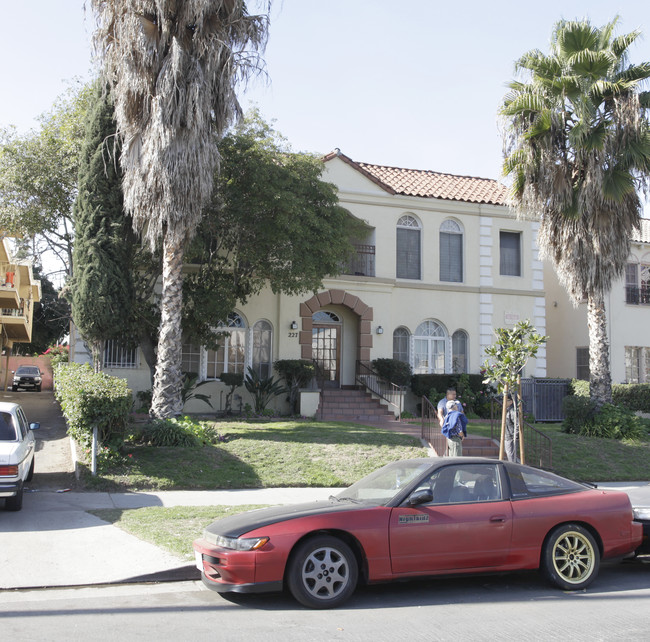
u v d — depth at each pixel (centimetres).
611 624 566
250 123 1831
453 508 657
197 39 1347
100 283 1645
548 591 677
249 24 1410
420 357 2317
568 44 1705
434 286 2327
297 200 1728
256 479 1226
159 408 1416
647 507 808
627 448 1625
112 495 1091
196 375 1938
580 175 1692
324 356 2255
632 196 1694
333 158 2256
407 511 640
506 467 705
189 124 1330
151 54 1320
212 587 618
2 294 2277
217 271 1852
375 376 2152
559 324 2694
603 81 1616
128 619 569
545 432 1786
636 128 1597
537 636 532
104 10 1358
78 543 793
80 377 1299
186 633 532
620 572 788
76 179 1909
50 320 3844
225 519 679
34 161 1880
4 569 703
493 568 658
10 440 986
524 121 1677
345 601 620
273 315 2142
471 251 2397
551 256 1802
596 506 703
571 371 2614
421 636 528
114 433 1248
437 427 1567
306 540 614
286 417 1925
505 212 2433
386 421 1947
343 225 1902
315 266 1777
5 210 1920
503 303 2408
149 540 804
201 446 1351
